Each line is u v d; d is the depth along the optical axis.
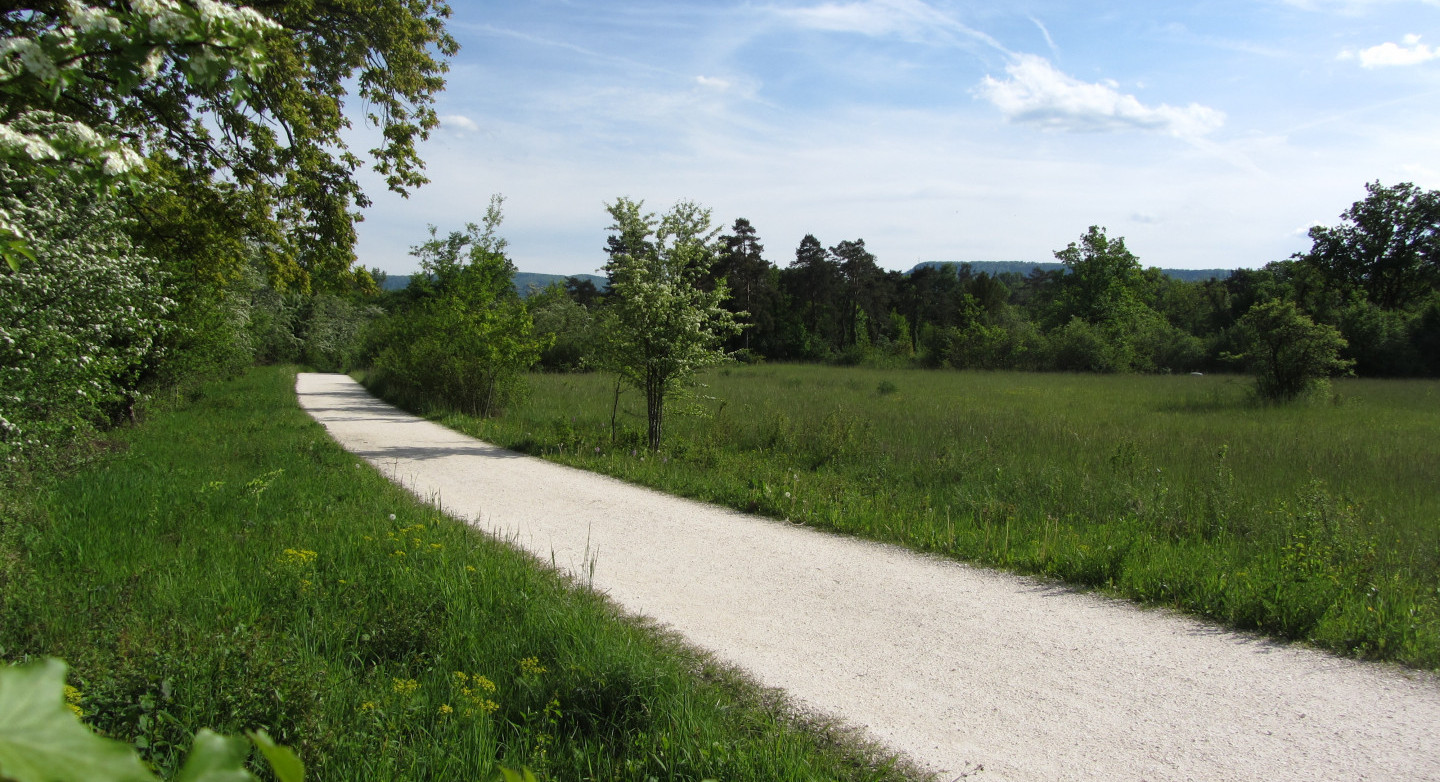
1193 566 6.79
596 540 8.19
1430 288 52.06
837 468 12.14
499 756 3.92
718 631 5.77
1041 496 9.55
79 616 5.16
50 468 9.32
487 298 21.27
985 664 5.23
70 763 0.58
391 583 6.13
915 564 7.40
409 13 12.77
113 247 9.23
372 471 11.56
